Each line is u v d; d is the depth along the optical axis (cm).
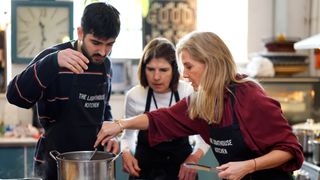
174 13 383
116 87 377
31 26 361
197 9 395
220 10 402
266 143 159
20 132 340
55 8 362
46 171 200
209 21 400
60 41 364
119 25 180
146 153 224
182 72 175
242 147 165
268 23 400
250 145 163
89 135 200
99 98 202
